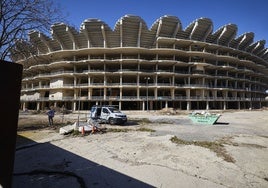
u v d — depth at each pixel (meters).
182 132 16.80
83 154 9.82
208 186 6.10
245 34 63.00
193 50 55.94
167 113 42.22
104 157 9.26
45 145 11.80
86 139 13.41
